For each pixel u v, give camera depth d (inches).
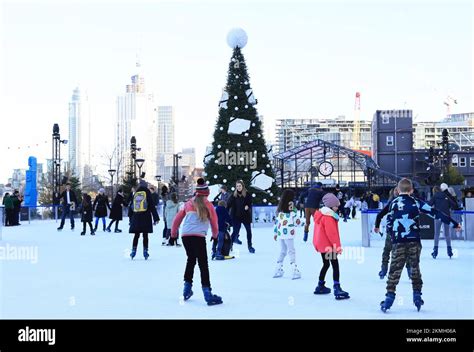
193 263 310.3
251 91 1032.2
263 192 1022.4
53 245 652.7
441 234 630.5
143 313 275.1
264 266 460.1
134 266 460.1
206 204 306.8
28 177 1326.3
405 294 327.6
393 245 279.0
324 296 321.1
